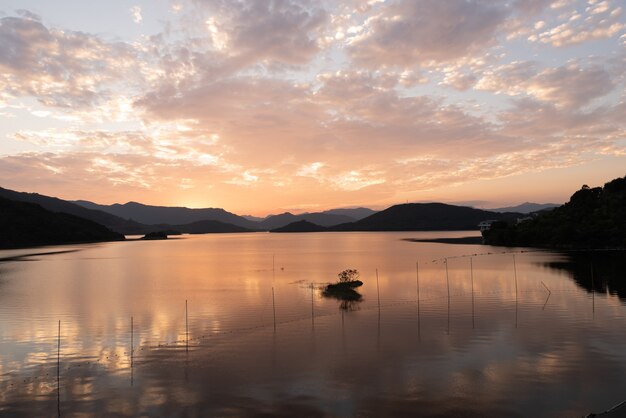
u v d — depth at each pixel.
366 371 24.52
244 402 20.88
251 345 30.09
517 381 22.77
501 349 28.02
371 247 160.38
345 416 19.22
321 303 46.12
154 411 20.30
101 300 51.00
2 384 24.08
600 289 50.34
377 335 31.91
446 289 53.59
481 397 20.94
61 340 32.97
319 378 23.64
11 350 30.64
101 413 20.30
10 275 78.19
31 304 48.50
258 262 104.19
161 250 162.00
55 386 23.61
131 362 27.17
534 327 33.28
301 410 19.88
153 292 57.12
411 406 20.08
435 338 30.81
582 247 111.00
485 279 61.50
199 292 56.53
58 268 91.12
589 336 30.66
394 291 53.06
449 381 22.88
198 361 26.97
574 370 24.23
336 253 131.25
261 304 46.69
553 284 54.75
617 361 25.58
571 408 19.78
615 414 19.06
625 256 88.06
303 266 91.31
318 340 30.95
